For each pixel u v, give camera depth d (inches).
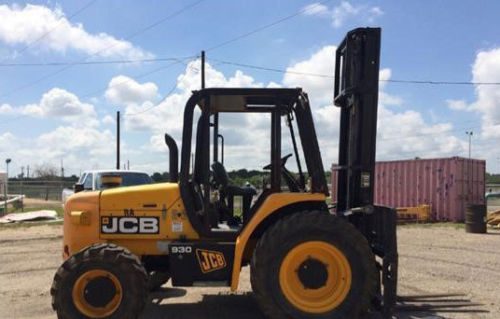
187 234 243.9
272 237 224.2
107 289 224.4
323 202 241.8
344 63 262.4
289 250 223.8
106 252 225.5
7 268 397.1
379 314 250.8
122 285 223.9
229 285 236.4
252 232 237.6
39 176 2317.9
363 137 251.4
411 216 771.4
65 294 223.1
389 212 233.8
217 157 259.1
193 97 239.8
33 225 735.7
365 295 224.1
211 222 247.3
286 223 225.1
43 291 315.3
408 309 259.8
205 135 241.4
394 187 838.5
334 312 223.5
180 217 244.4
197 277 236.7
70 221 250.4
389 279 231.1
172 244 237.8
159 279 292.4
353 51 251.8
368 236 258.2
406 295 287.7
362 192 252.1
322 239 224.4
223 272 236.7
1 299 295.1
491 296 289.7
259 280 223.1
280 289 223.1
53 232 650.8
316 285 225.5
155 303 280.4
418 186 802.2
